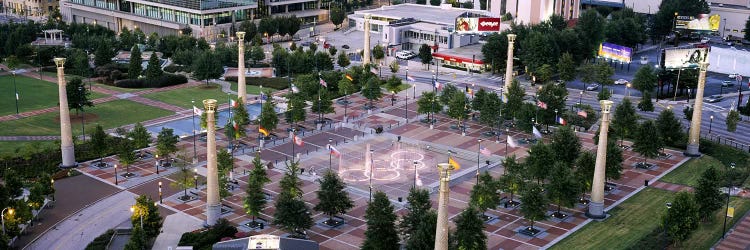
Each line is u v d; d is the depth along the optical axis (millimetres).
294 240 136125
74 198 176875
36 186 165625
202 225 161625
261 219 164875
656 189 185250
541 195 156125
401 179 192125
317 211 167375
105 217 166500
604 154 163625
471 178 194250
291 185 166375
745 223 163875
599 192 165875
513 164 174250
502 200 176250
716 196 162375
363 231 159500
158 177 191375
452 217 166625
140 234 144625
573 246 152125
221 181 170250
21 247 150625
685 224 149250
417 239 134500
